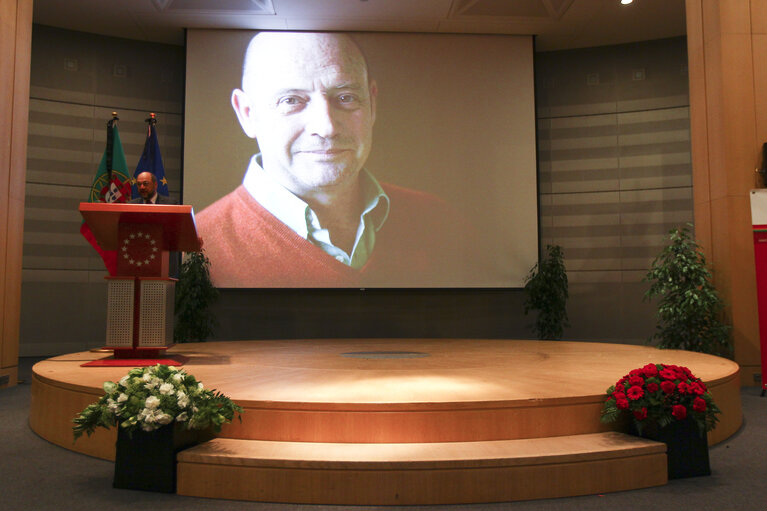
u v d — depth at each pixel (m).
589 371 3.91
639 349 5.75
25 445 3.39
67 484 2.65
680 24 8.42
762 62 5.93
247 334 8.55
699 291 5.71
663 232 8.74
